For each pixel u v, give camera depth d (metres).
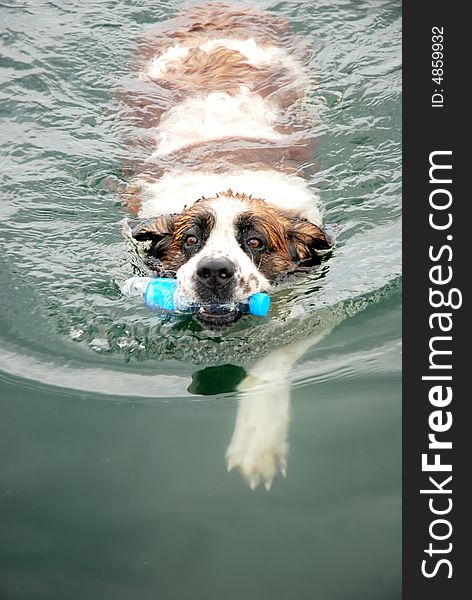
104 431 1.70
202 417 1.72
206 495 1.62
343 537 1.57
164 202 2.07
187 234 1.96
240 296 1.89
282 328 1.89
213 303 1.88
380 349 1.83
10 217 2.12
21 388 1.77
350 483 1.63
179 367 1.83
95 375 1.81
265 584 1.52
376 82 2.44
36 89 2.46
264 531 1.58
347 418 1.72
